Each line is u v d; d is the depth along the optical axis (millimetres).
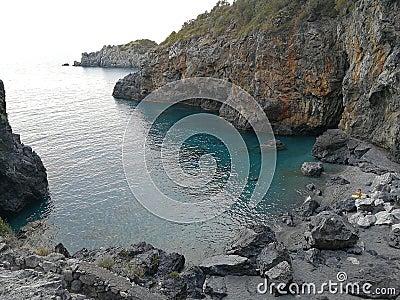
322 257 26453
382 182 38500
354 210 34125
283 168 47875
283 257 25016
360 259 26047
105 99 105312
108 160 50094
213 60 88438
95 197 39688
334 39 62875
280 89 66250
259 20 77125
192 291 23281
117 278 16547
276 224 33500
